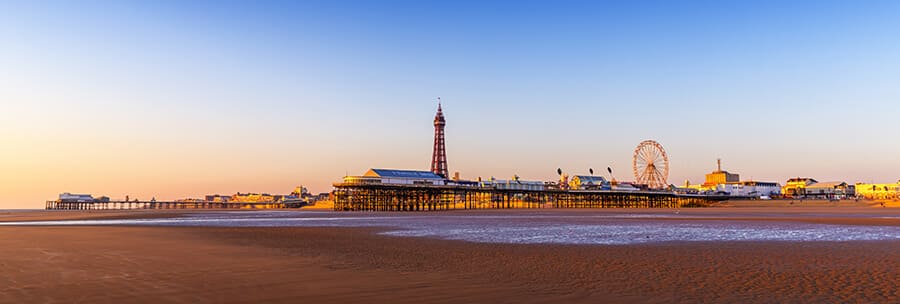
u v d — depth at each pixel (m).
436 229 45.25
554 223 55.62
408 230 43.81
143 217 87.00
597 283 16.61
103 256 23.08
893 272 18.59
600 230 42.97
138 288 15.39
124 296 14.25
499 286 16.02
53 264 20.28
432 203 144.00
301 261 21.95
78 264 20.33
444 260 22.56
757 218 65.88
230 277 17.47
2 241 30.67
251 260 22.16
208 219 74.69
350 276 17.83
